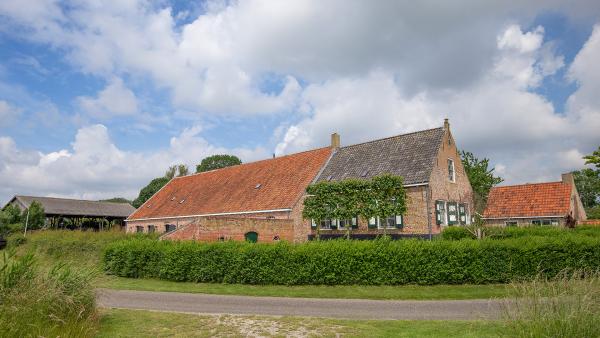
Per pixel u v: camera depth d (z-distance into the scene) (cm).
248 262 1673
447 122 2738
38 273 916
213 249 1736
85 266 1089
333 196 2292
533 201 3117
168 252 1797
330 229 2738
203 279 1733
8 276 857
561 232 1922
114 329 955
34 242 2517
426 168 2494
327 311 1190
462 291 1453
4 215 4428
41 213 4712
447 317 1101
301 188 2858
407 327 970
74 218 5906
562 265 1536
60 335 789
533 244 1558
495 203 3278
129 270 1886
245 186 3434
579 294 770
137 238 2319
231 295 1459
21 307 796
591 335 718
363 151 3016
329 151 3197
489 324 964
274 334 911
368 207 2184
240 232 2395
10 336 739
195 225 2228
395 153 2788
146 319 1060
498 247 1566
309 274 1611
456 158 2805
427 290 1480
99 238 2411
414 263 1573
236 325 995
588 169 2856
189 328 968
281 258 1647
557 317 749
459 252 1567
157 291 1544
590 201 6394
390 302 1316
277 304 1298
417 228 2409
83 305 935
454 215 2644
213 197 3594
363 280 1591
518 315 809
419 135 2789
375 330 941
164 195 4356
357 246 1619
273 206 2864
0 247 2605
